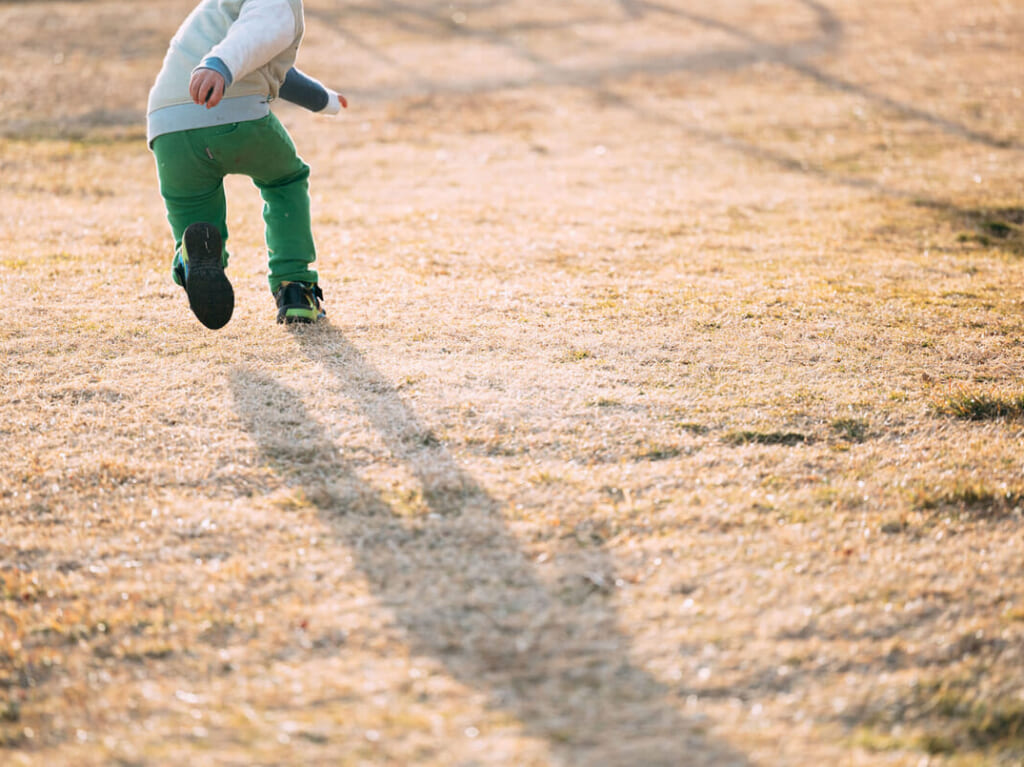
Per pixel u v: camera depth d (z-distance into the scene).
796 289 4.80
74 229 5.93
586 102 11.09
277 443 3.12
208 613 2.33
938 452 3.12
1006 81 11.49
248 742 1.94
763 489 2.89
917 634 2.26
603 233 6.02
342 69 12.66
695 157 8.73
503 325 4.19
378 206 6.79
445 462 3.03
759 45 13.86
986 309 4.54
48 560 2.56
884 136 9.43
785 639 2.24
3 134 9.27
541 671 2.14
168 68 3.65
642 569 2.50
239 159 3.74
